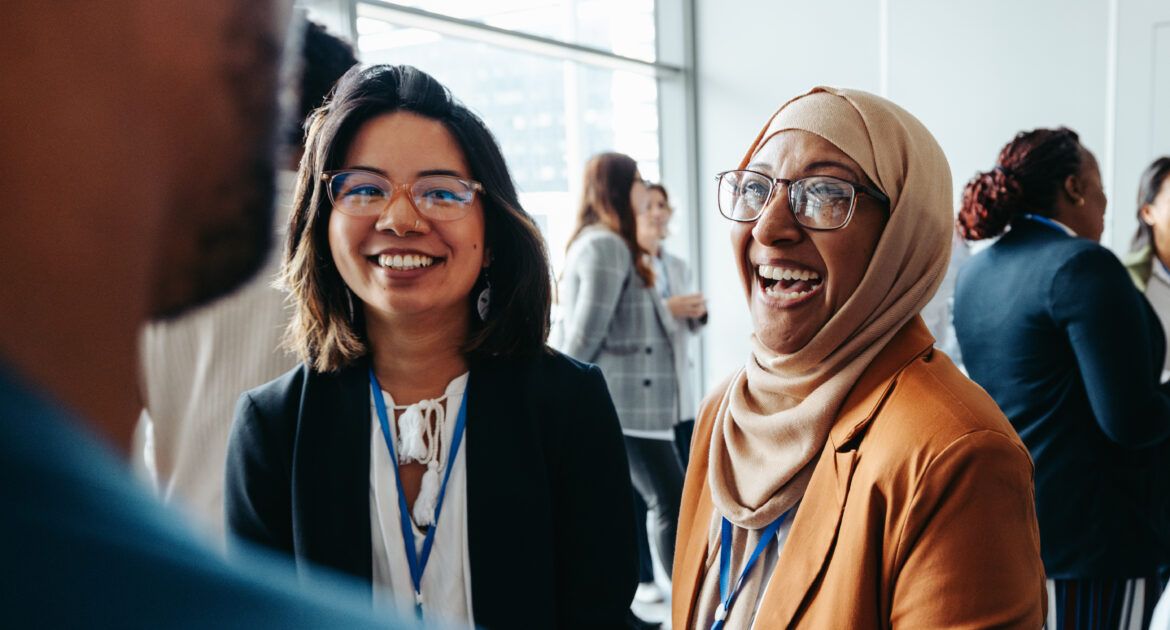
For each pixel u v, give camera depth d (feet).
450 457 3.66
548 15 14.60
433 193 3.54
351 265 3.57
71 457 0.64
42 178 0.64
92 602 0.62
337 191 3.56
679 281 11.69
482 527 3.57
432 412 3.72
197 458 4.16
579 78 15.53
